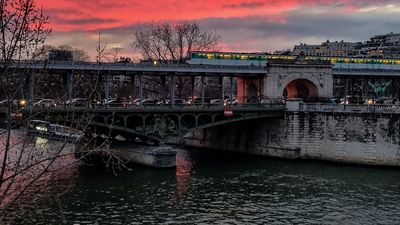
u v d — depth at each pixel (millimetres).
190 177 56219
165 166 61688
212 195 47062
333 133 69625
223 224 37875
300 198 46344
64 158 65250
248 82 94812
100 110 59312
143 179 54469
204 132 90938
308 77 89812
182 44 106188
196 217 39625
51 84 37812
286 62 88250
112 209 41469
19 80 18609
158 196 46312
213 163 68250
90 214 39781
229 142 84562
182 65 75438
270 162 70000
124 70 69188
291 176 57688
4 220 37031
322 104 71438
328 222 38750
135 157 64062
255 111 71688
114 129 62562
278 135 74312
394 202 45125
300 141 72250
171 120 66500
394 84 110125
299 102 72438
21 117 20141
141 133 64125
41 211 39750
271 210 42000
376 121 66562
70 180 52844
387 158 65875
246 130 80875
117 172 58500
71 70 63375
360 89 136375
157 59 106750
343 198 46562
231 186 51312
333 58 101812
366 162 67000
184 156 76750
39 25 18375
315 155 71188
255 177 56750
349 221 39125
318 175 58688
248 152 80312
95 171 58625
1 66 16781
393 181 55219
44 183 49188
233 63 92312
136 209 41625
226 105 71375
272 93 87438
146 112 63875
